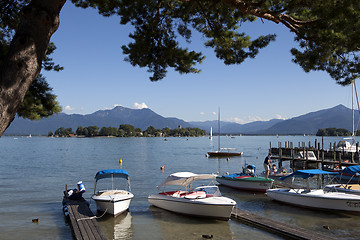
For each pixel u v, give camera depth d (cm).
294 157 4341
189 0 1009
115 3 1050
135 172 3819
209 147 12038
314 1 829
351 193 1855
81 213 1602
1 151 9250
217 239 1266
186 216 1631
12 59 535
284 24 994
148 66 1212
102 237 1223
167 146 12962
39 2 575
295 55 1194
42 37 571
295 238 1215
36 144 15875
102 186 2712
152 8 1109
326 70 1219
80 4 1127
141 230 1409
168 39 1172
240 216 1524
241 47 1226
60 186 2723
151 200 1828
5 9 979
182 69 1256
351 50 941
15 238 1316
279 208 1784
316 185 2656
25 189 2559
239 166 4641
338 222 1482
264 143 16725
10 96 525
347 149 4859
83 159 6038
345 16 815
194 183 2781
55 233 1386
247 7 878
